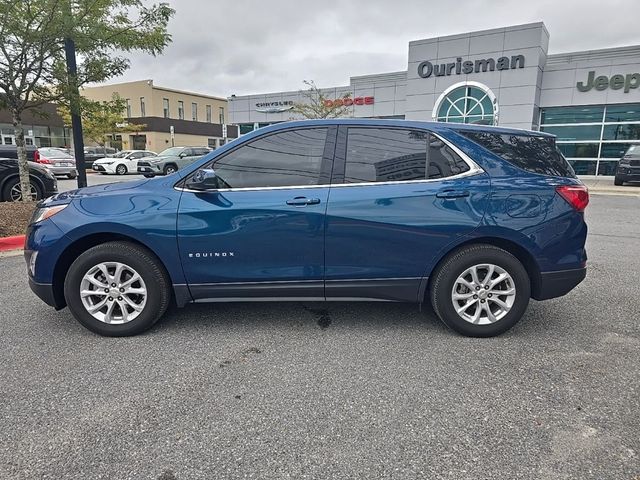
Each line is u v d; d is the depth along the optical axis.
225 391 2.84
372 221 3.47
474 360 3.26
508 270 3.55
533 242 3.54
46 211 3.64
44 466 2.17
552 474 2.12
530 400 2.74
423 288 3.62
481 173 3.54
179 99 49.84
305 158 3.59
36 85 8.10
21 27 7.20
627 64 19.36
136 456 2.25
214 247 3.51
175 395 2.79
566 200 3.58
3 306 4.34
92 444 2.34
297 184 3.54
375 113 26.00
